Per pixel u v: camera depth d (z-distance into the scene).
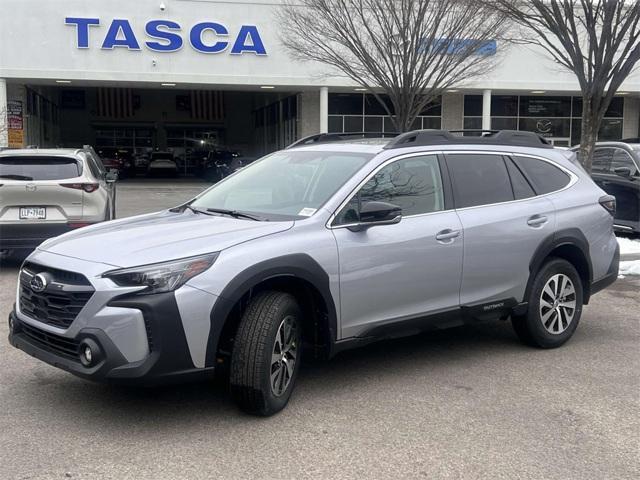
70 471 3.58
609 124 31.50
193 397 4.64
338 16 14.81
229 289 3.99
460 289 5.19
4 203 8.85
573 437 4.10
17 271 9.36
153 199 21.91
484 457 3.81
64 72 25.09
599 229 6.11
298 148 5.75
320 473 3.60
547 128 30.98
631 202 11.56
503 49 19.25
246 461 3.72
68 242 4.47
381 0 14.01
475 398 4.70
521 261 5.51
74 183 9.02
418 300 4.96
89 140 42.25
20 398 4.59
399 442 3.98
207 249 4.07
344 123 29.33
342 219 4.62
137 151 42.53
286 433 4.08
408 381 5.02
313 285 4.36
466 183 5.36
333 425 4.21
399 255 4.77
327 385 4.91
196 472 3.59
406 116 14.43
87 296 3.91
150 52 25.55
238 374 4.15
